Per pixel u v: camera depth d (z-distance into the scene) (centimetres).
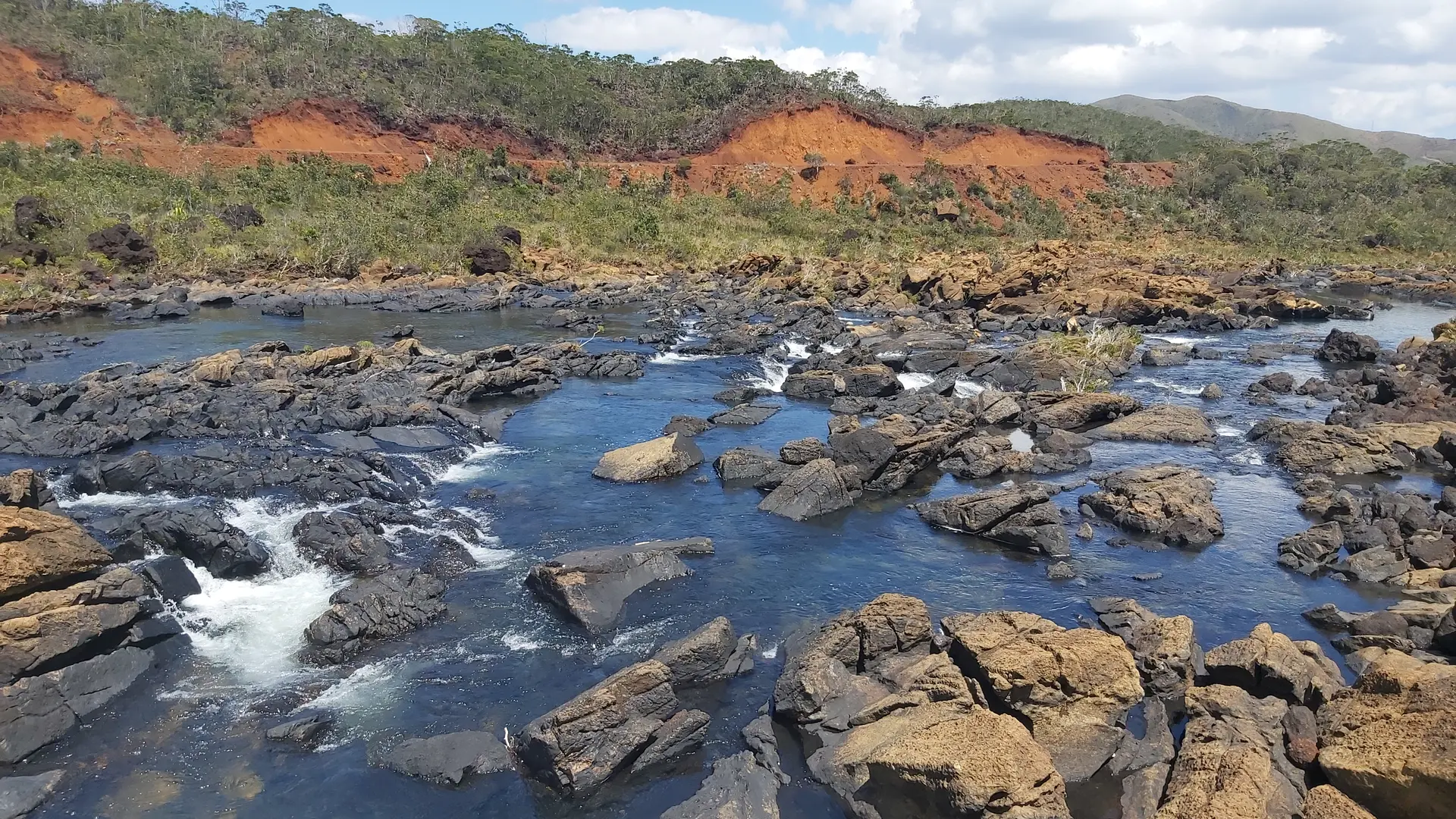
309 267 7225
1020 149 14438
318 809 1376
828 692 1617
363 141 11338
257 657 1784
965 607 2064
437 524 2416
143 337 4847
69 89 10219
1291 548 2352
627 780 1466
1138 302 6419
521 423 3525
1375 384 4288
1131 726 1588
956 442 3225
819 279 7644
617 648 1845
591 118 13462
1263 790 1290
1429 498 2720
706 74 15688
